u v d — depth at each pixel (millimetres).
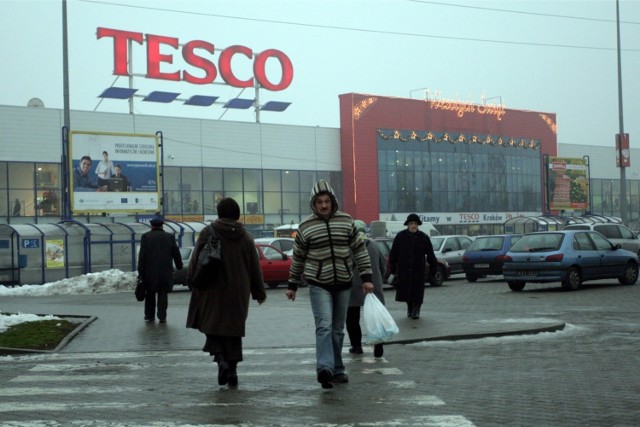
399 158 71750
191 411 7492
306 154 67688
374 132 70438
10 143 53906
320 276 8695
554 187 73438
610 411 7230
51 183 55219
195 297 8875
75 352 12008
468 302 20125
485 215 77438
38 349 12336
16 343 12641
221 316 8680
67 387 8977
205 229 8867
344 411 7359
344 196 69750
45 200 54969
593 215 61062
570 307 18141
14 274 34969
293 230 48938
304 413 7297
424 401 7777
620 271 24516
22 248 35344
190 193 61250
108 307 20859
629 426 6629
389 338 10500
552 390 8312
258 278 8969
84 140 44375
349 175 69312
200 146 61812
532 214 81688
